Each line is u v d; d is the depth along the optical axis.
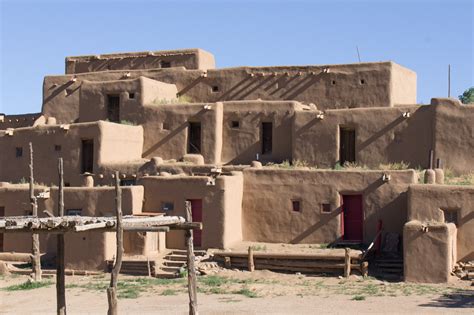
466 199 27.70
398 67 37.06
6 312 23.61
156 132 37.22
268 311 21.59
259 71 38.62
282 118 35.75
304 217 31.34
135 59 42.47
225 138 36.62
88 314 22.45
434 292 24.23
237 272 28.59
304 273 28.17
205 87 39.53
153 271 29.23
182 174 34.00
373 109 33.78
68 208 32.78
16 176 37.84
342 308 21.78
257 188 32.12
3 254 33.25
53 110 41.91
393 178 30.23
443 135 32.62
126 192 31.55
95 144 35.56
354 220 30.92
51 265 32.06
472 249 27.56
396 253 29.14
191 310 18.75
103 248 30.28
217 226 30.56
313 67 37.69
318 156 34.31
